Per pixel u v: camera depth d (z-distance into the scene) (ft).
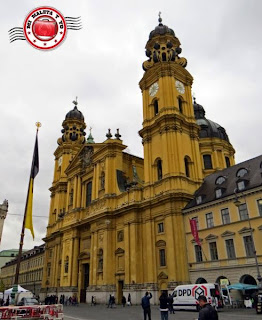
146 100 165.68
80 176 200.03
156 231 134.41
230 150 217.15
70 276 175.32
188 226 122.93
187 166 145.59
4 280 408.87
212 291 88.94
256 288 92.84
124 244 145.69
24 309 54.19
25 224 64.44
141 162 188.85
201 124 215.72
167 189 134.41
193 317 74.18
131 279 134.62
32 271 319.27
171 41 173.37
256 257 88.99
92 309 113.50
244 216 104.32
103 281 147.64
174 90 155.63
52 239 219.20
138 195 148.05
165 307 57.31
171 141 141.90
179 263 118.93
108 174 168.35
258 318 64.95
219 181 126.93
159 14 184.14
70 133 245.45
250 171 116.06
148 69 169.78
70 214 195.00
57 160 246.47
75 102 260.83
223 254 107.04
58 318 56.49
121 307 120.16
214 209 114.83
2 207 247.29
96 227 164.76
